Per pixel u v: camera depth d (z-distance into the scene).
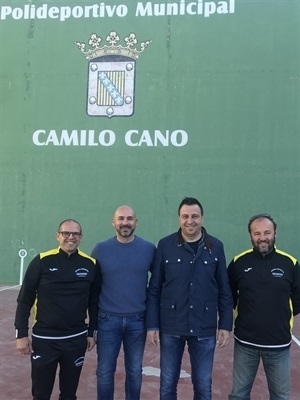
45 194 12.86
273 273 3.36
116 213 3.78
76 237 3.54
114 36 12.95
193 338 3.55
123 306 3.73
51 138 12.96
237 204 12.15
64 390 3.61
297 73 12.19
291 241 11.83
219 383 5.06
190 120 12.48
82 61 13.02
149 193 12.49
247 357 3.44
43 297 3.51
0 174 13.05
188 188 12.37
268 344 3.35
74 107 12.95
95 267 3.67
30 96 13.12
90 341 3.71
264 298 3.35
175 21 12.77
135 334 3.76
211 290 3.56
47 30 13.22
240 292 3.47
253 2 12.50
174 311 3.55
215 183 12.27
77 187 12.77
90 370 5.39
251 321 3.39
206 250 3.59
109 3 13.04
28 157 13.00
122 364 5.54
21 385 4.91
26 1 13.34
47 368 3.49
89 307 3.74
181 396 4.63
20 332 3.55
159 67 12.72
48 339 3.48
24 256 12.75
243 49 12.44
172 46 12.72
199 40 12.63
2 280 12.73
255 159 12.16
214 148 12.34
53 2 13.26
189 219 3.53
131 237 3.84
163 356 3.60
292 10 12.36
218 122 12.38
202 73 12.54
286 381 3.39
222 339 3.49
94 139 12.80
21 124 13.09
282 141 12.09
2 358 5.85
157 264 3.69
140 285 3.78
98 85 12.91
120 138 12.71
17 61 13.24
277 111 12.18
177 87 12.60
